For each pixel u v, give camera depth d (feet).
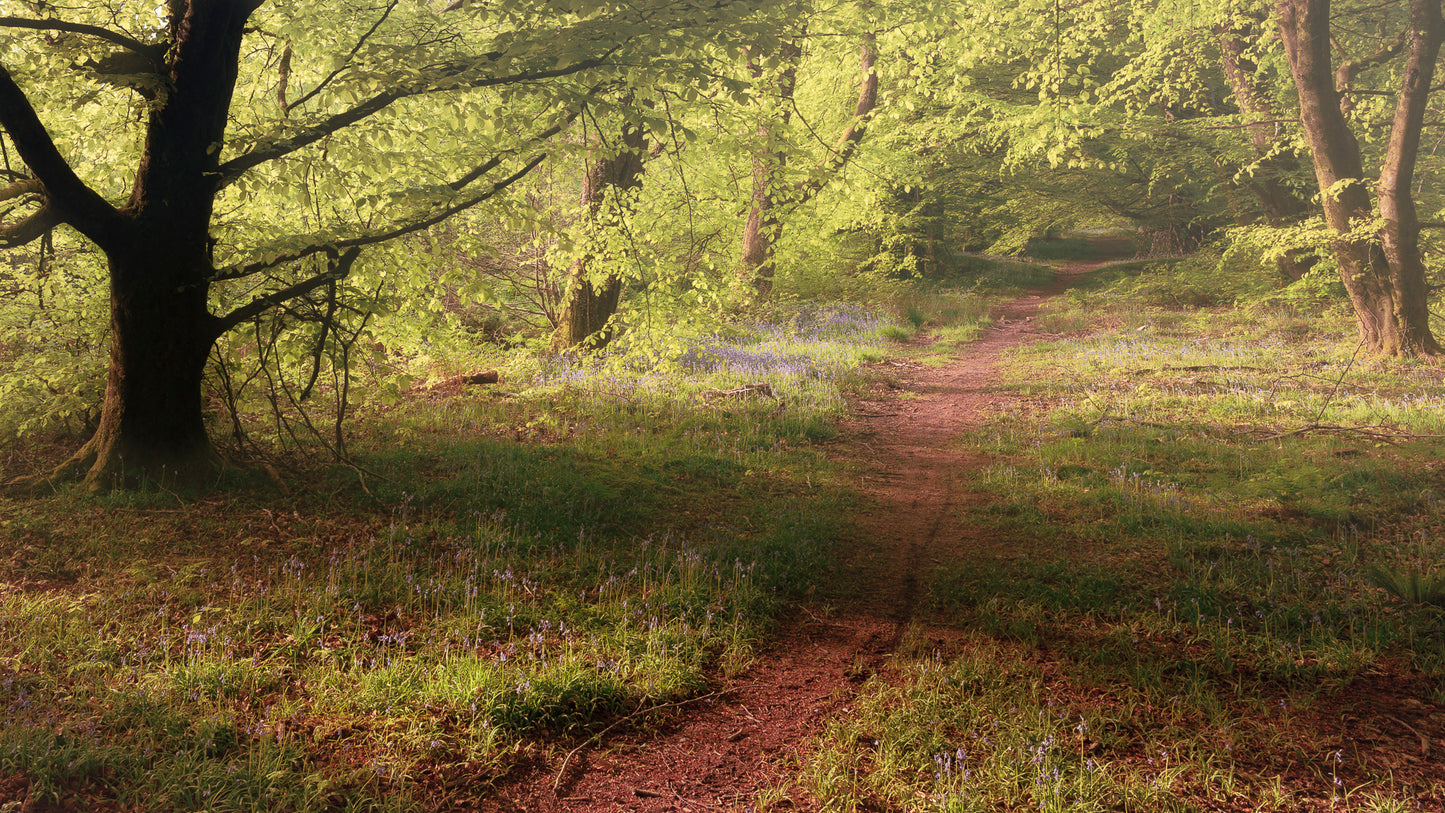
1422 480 27.89
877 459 34.55
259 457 27.55
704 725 14.44
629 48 25.77
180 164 23.57
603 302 53.21
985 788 12.14
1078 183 106.63
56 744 11.64
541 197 47.93
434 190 25.99
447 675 14.42
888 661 16.97
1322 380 46.21
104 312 27.89
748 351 57.77
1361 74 71.10
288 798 11.05
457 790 11.95
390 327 33.12
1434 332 58.85
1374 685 15.58
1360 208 53.88
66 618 15.89
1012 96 96.84
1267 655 16.70
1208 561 21.98
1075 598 19.63
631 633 17.04
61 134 27.25
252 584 18.20
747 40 25.79
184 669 14.05
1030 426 39.11
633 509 25.68
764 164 36.04
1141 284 91.76
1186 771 12.76
